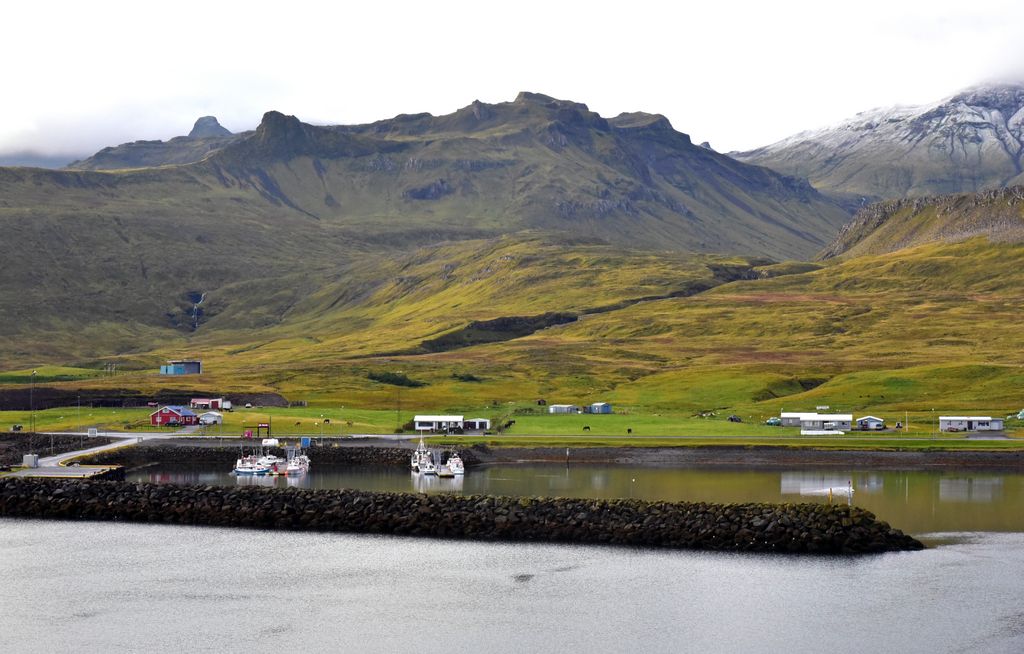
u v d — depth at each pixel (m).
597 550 120.81
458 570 113.94
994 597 103.75
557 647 93.00
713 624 97.75
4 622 98.88
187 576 112.50
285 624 98.62
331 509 134.38
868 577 109.75
